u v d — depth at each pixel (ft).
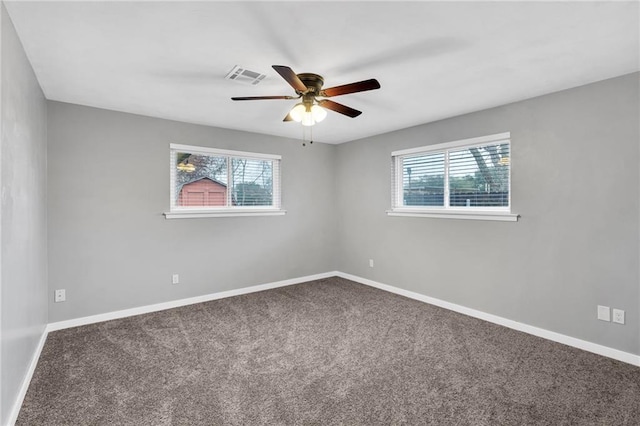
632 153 8.00
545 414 6.16
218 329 10.31
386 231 14.76
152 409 6.33
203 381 7.32
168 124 12.31
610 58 7.25
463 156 11.97
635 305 8.00
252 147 14.52
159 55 7.09
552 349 8.87
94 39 6.40
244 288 14.38
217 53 6.99
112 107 10.82
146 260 11.87
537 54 7.06
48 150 10.00
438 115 11.76
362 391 6.93
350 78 8.33
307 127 13.69
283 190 15.57
